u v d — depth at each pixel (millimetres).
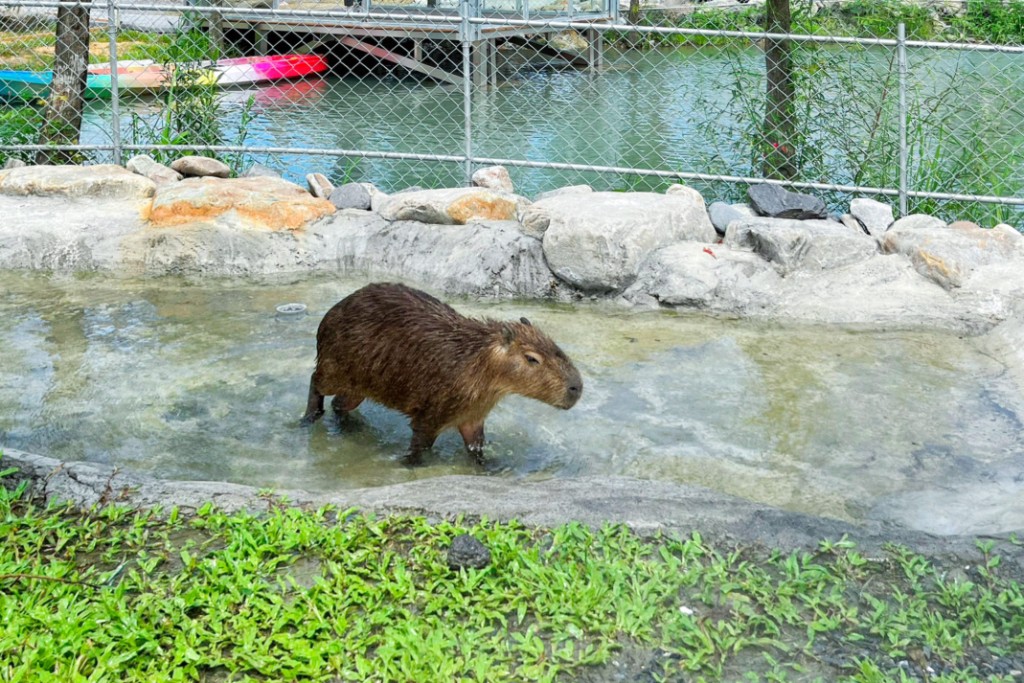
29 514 4219
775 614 3662
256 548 3943
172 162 9672
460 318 5156
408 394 5152
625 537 4082
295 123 13977
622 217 7633
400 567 3850
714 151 11453
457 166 11805
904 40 8039
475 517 4238
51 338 6836
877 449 5340
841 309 7168
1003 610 3729
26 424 5582
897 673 3414
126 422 5641
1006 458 5211
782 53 9156
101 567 3900
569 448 5406
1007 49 7859
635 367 6426
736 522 4188
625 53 19094
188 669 3320
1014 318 6852
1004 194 9234
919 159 9016
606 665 3438
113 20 9266
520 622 3631
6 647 3365
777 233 7492
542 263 7777
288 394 6031
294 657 3395
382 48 16781
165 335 6902
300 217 8422
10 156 10109
